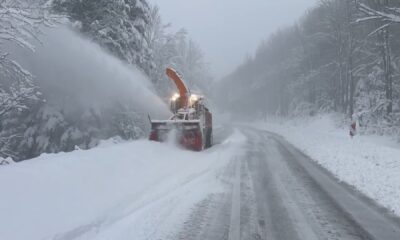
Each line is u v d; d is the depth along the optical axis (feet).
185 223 21.45
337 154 50.67
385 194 28.81
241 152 55.01
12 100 42.83
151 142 47.42
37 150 60.08
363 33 121.39
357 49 124.16
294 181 34.14
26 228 18.26
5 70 39.93
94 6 63.21
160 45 108.27
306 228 21.15
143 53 71.41
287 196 28.40
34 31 37.29
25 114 62.49
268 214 23.66
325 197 28.30
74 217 20.66
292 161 47.11
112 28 63.87
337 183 33.53
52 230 18.69
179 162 40.60
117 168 31.30
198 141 51.47
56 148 60.34
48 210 20.57
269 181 33.91
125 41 64.80
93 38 60.80
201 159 44.65
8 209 19.33
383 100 98.37
